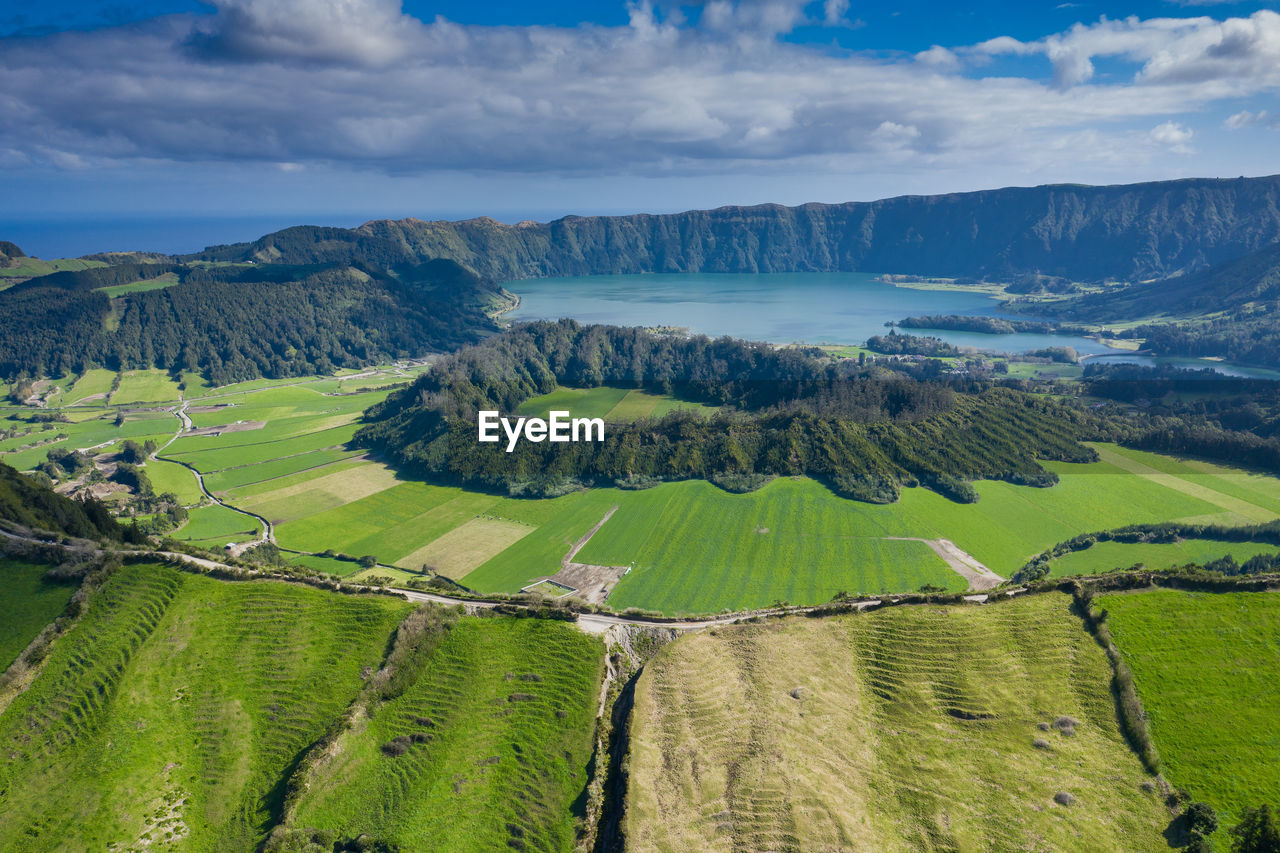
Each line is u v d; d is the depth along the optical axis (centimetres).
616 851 7000
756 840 6969
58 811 7881
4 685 9169
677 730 8250
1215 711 8081
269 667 9681
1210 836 6775
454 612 10400
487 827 7625
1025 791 7350
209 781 8238
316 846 7388
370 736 8744
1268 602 9356
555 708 8975
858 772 7656
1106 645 9006
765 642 9438
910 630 9488
